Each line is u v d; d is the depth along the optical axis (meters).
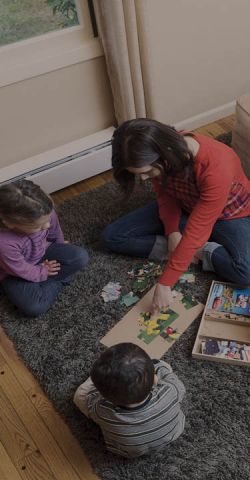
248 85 2.59
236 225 1.76
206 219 1.57
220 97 2.54
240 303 1.72
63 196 2.32
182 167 1.43
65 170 2.24
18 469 1.49
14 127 2.13
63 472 1.47
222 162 1.51
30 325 1.82
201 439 1.46
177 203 1.80
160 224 1.93
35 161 2.20
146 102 2.18
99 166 2.33
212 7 2.15
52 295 1.85
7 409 1.62
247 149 2.08
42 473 1.47
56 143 2.29
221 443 1.45
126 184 1.49
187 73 2.33
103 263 1.98
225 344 1.63
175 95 2.39
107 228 1.98
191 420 1.50
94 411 1.35
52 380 1.65
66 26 2.03
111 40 1.94
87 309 1.83
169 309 1.75
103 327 1.76
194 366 1.62
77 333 1.76
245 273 1.72
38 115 2.15
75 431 1.53
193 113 2.52
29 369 1.70
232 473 1.39
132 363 1.21
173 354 1.65
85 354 1.70
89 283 1.91
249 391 1.54
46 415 1.59
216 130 2.55
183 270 1.62
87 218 2.17
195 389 1.57
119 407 1.27
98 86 2.21
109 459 1.46
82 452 1.50
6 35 1.94
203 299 1.78
